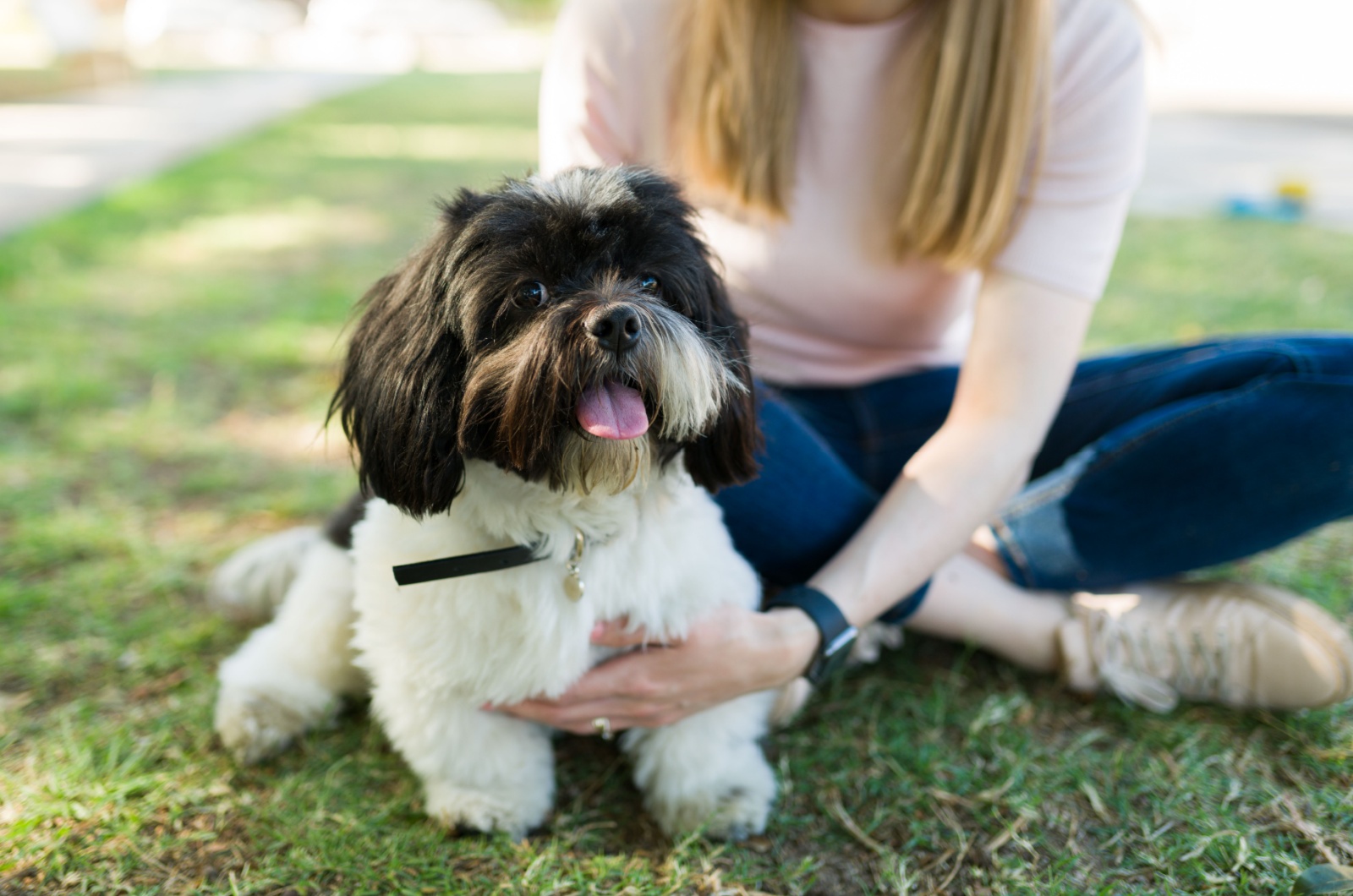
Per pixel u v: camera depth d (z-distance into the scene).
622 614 0.94
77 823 0.95
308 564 1.08
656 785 0.98
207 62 11.52
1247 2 12.52
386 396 0.92
